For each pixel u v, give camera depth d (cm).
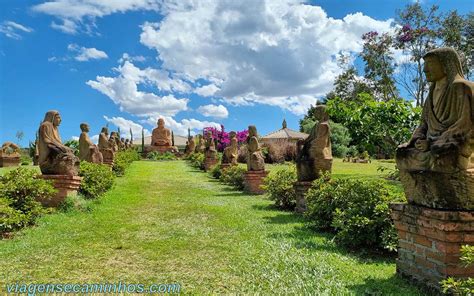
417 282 467
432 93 478
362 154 3375
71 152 1013
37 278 496
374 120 1432
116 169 2095
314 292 454
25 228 762
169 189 1609
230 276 514
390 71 2656
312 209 804
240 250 639
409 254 486
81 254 608
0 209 712
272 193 1133
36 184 840
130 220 898
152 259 589
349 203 702
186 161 3631
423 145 453
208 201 1260
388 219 619
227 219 920
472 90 418
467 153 416
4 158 2666
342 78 2902
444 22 2417
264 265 557
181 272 531
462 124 420
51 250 624
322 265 555
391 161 3191
